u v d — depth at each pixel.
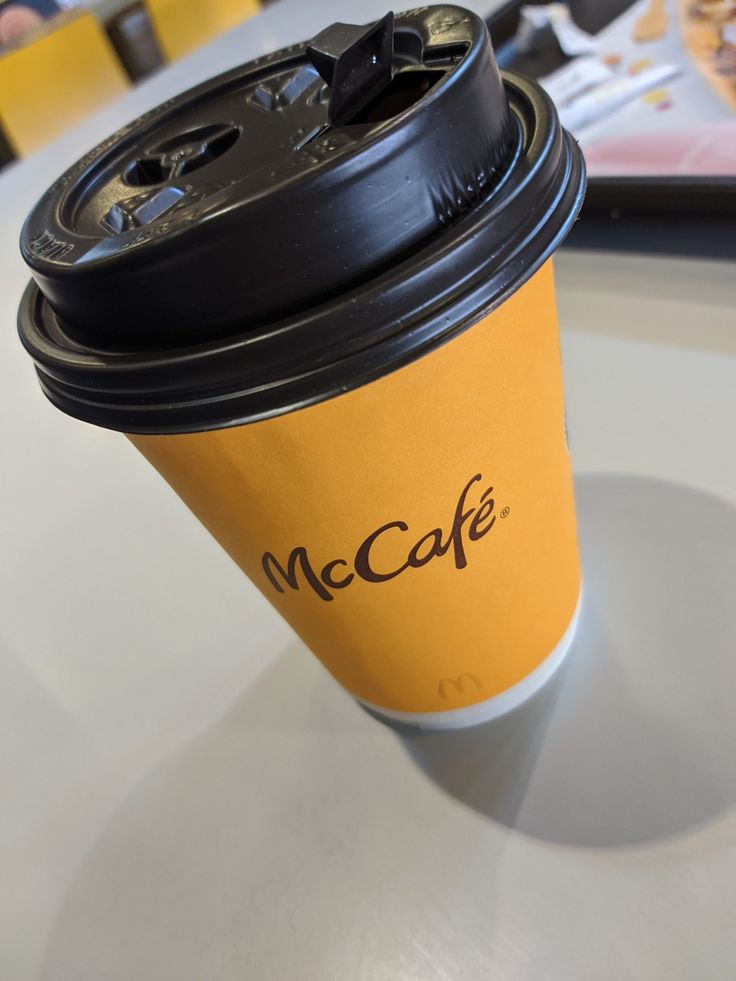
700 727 0.16
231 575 0.24
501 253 0.09
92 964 0.16
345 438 0.11
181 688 0.21
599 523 0.20
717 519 0.20
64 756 0.20
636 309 0.26
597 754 0.16
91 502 0.28
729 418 0.22
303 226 0.09
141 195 0.11
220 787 0.18
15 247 0.43
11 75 0.63
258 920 0.16
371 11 0.52
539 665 0.17
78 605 0.24
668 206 0.27
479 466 0.12
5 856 0.18
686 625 0.18
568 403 0.24
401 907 0.15
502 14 0.42
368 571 0.13
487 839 0.16
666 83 0.32
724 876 0.14
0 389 0.35
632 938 0.14
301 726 0.19
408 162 0.09
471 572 0.13
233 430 0.10
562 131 0.11
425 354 0.09
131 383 0.10
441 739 0.18
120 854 0.18
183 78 0.55
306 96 0.12
